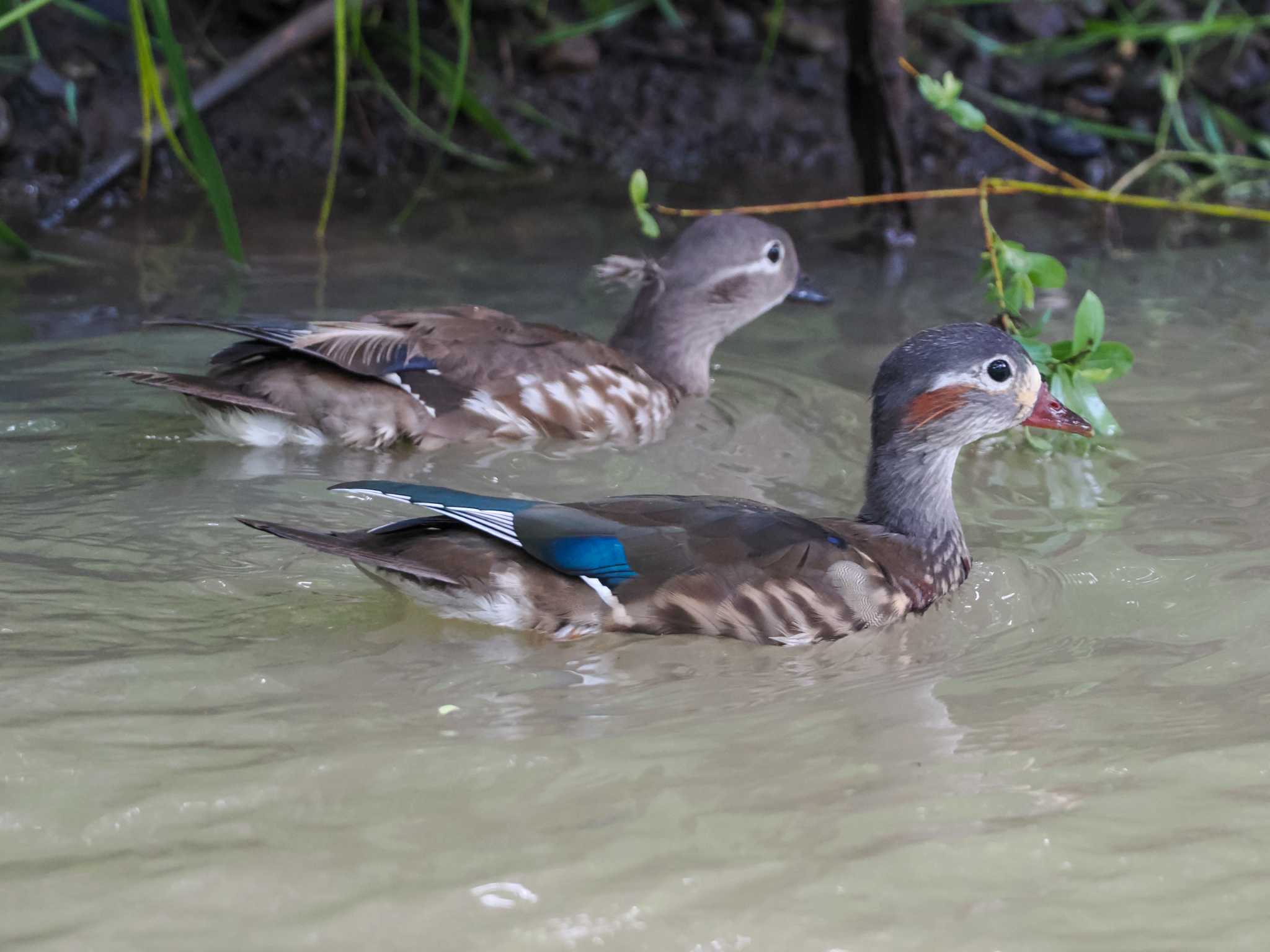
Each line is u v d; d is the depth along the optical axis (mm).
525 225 18500
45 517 10461
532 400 12633
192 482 11258
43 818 6828
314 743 7660
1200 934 6160
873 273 17156
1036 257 13047
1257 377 13914
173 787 7137
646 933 6094
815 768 7555
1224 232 18844
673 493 11609
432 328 12672
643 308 14328
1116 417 13148
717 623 9305
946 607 10070
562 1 22516
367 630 9203
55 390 12789
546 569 9219
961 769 7562
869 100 17844
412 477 11672
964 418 10297
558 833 6828
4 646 8609
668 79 22250
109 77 19438
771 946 6035
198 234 17500
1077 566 10453
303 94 20656
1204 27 21359
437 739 7754
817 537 9711
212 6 20719
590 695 8500
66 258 16406
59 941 5934
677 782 7371
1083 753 7742
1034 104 22141
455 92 19000
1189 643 9258
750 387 14070
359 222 18344
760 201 19688
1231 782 7402
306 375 12047
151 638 8852
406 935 6031
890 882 6496
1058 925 6219
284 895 6281
